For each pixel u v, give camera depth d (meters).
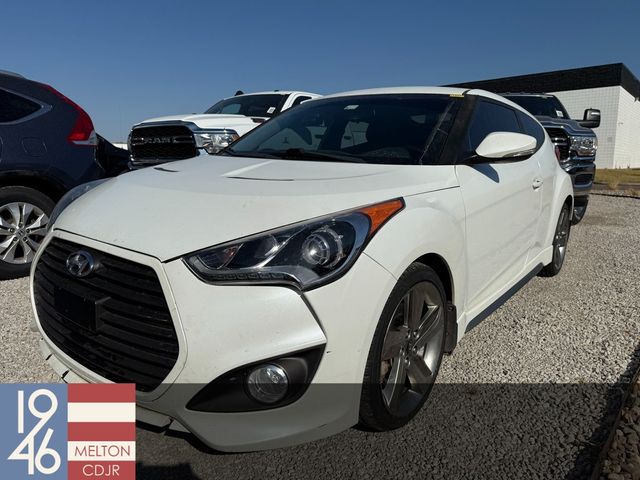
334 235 1.96
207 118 6.82
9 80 4.57
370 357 2.04
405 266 2.12
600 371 2.93
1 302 4.00
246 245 1.90
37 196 4.64
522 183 3.46
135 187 2.49
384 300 2.04
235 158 3.12
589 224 7.61
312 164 2.77
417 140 2.91
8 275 4.52
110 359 2.01
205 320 1.81
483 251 2.93
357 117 3.28
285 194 2.17
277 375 1.85
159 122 6.90
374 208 2.14
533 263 3.93
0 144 4.37
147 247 1.93
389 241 2.09
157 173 2.79
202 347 1.80
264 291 1.85
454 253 2.51
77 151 4.86
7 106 4.51
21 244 4.60
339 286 1.92
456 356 3.14
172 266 1.87
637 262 5.27
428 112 3.16
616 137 30.06
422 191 2.45
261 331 1.83
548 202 4.09
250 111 8.01
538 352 3.18
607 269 5.02
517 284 3.62
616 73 29.28
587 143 6.74
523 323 3.64
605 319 3.70
